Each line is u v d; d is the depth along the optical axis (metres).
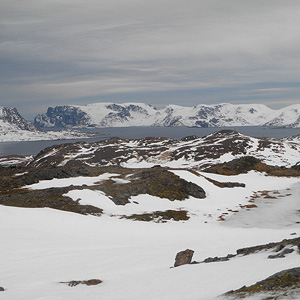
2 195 92.75
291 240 31.19
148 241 52.00
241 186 122.69
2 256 38.09
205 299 19.06
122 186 101.38
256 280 20.92
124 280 27.50
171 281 24.56
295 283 18.06
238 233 60.88
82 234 55.69
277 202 103.12
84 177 117.62
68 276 30.33
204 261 31.72
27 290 26.83
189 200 100.81
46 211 65.00
